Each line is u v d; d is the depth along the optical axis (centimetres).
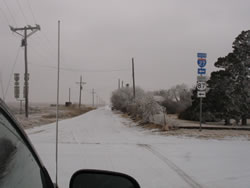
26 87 2164
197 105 1902
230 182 510
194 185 491
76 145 941
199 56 1270
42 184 170
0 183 129
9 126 149
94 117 3150
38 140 1075
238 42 1769
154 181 514
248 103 1731
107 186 195
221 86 1745
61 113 3894
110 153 790
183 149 856
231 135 1178
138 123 1953
